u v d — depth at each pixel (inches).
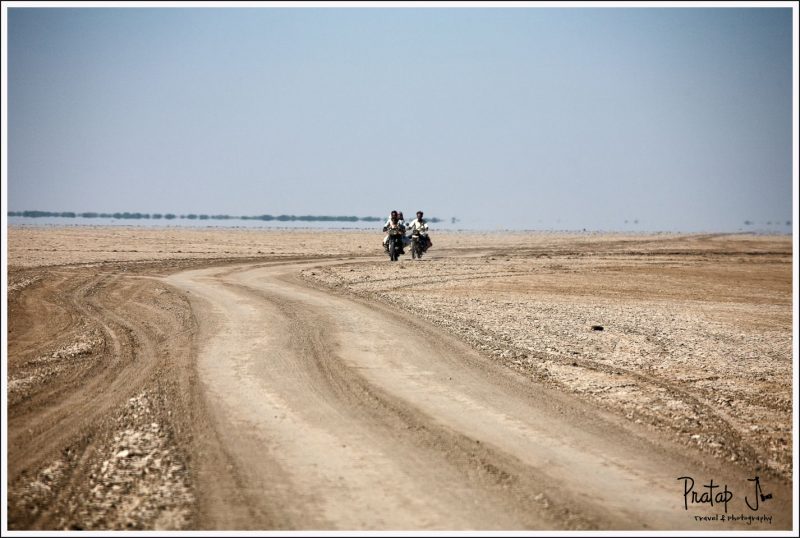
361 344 2219.5
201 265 5182.1
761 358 2287.2
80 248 6860.2
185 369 1852.9
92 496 1087.0
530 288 4104.3
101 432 1371.8
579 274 5007.4
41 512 1032.2
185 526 989.8
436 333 2450.8
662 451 1352.1
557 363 2068.2
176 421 1430.9
